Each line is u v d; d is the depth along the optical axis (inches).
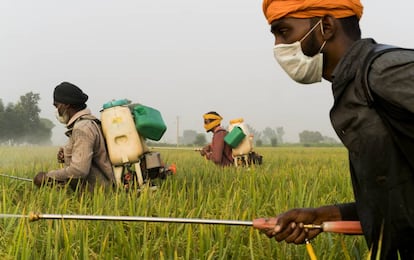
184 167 468.8
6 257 147.2
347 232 108.7
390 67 86.4
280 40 104.6
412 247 92.9
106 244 158.2
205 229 164.4
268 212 229.0
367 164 91.7
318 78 105.5
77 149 270.8
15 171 393.7
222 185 316.8
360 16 102.3
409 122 86.7
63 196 242.2
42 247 161.3
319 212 115.4
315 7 99.5
